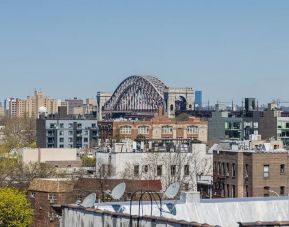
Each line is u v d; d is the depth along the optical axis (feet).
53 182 533.55
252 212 270.26
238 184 564.71
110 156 595.88
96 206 254.27
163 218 215.31
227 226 259.60
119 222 229.04
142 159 601.21
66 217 252.83
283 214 274.16
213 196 593.01
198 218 261.65
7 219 515.91
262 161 554.87
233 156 571.28
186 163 613.11
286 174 559.79
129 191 483.92
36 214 537.24
